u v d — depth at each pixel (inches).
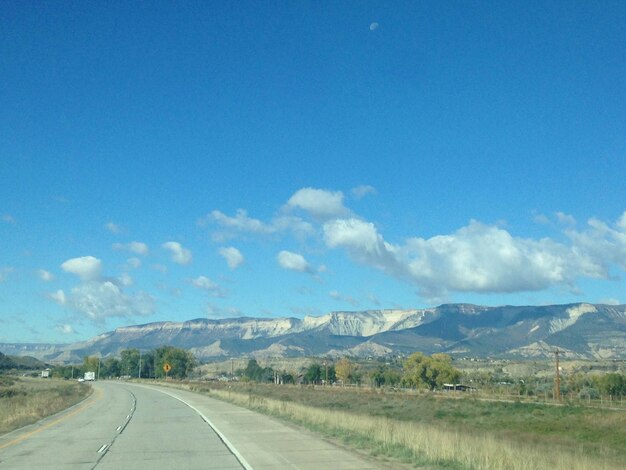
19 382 4564.5
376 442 819.4
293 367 7849.4
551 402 2551.7
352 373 5575.8
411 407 2241.6
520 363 6476.4
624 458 860.6
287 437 952.3
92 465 678.5
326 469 623.8
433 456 661.3
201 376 7696.9
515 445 856.3
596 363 6146.7
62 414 1544.0
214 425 1194.0
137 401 2196.1
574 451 914.7
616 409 2012.8
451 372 4630.9
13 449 834.2
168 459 717.3
